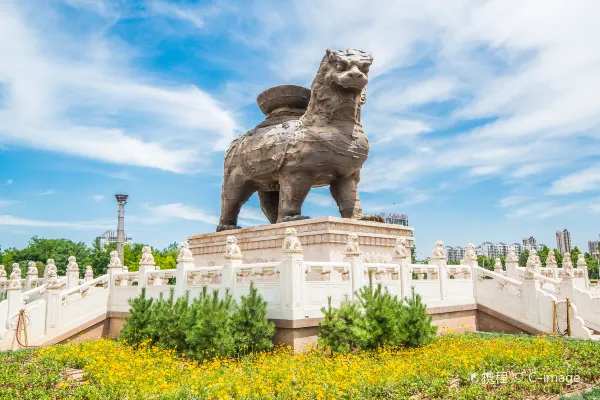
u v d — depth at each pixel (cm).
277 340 988
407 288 1236
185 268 1242
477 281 1455
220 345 913
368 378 738
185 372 852
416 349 980
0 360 1011
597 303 1362
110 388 750
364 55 1352
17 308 1288
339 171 1446
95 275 5303
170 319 1048
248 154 1569
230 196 1670
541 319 1302
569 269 1783
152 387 742
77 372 918
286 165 1435
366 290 1009
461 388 739
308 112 1442
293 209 1430
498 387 749
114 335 1429
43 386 809
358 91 1381
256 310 958
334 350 927
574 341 1092
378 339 966
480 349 958
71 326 1365
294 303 970
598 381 798
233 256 1115
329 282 1045
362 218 1456
